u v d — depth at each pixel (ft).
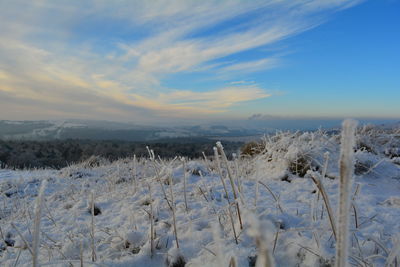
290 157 19.03
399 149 24.93
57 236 11.71
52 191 24.54
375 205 11.87
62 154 104.99
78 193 20.63
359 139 24.27
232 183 8.77
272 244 7.71
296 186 15.88
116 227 11.66
